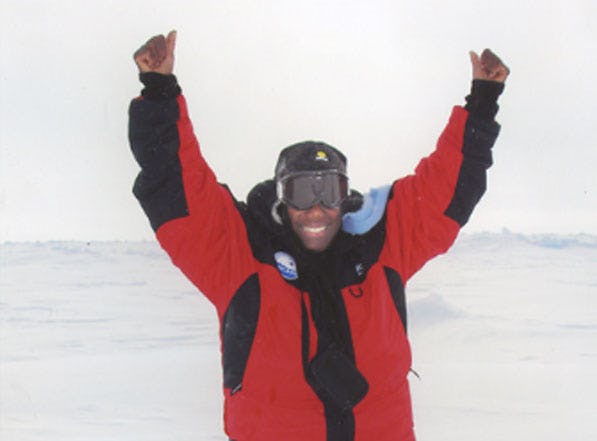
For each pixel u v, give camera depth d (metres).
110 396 5.79
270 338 1.99
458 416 5.16
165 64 2.06
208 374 6.51
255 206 2.12
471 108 2.23
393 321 2.09
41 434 4.92
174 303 9.98
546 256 13.66
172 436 4.88
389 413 2.06
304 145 2.14
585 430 4.89
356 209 2.19
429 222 2.17
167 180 2.02
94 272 12.47
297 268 2.05
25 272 12.24
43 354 7.26
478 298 9.98
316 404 2.01
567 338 7.84
